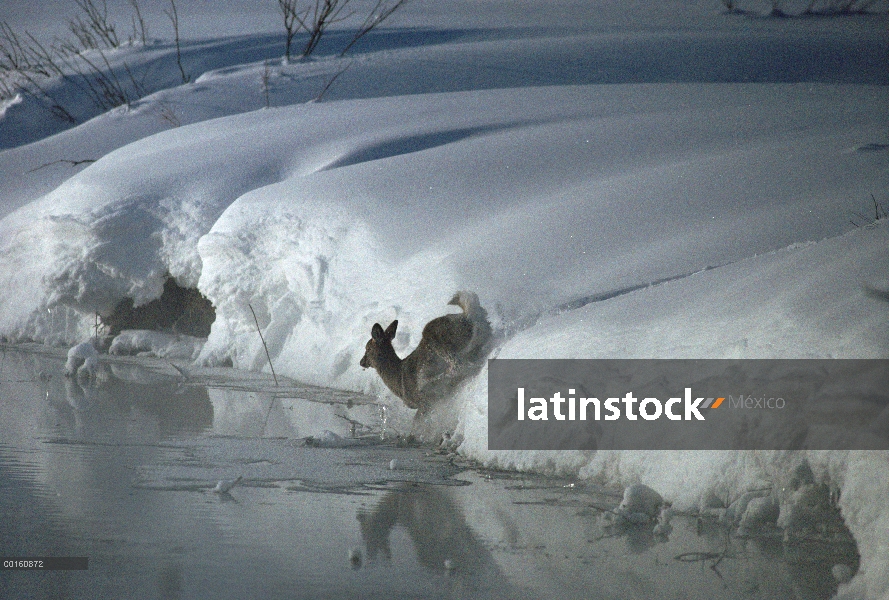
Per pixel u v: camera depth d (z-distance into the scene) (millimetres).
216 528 22875
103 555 20547
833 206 40938
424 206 53938
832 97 79188
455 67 129250
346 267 51531
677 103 77562
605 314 32656
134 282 63406
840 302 24688
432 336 35094
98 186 69500
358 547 21797
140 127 108938
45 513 23594
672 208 45469
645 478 26250
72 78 152875
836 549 22062
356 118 78688
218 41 166375
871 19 194250
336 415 40062
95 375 52312
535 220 46938
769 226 40125
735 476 24094
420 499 26484
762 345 24453
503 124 73688
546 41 147250
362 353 46375
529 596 18906
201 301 64312
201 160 70625
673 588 19516
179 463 29734
